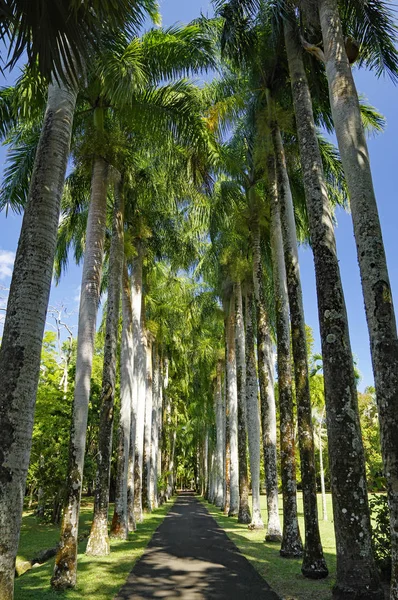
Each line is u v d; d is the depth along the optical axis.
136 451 20.78
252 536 14.38
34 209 5.05
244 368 20.97
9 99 10.37
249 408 17.53
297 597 6.76
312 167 8.13
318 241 7.51
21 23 4.95
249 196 16.17
